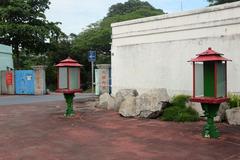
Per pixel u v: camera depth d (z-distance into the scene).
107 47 46.28
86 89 36.94
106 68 21.94
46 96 24.77
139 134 10.02
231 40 13.24
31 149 8.50
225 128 10.62
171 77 15.64
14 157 7.80
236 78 13.08
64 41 42.03
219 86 9.24
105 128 11.05
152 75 16.52
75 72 13.69
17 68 36.44
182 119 11.96
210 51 9.29
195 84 9.53
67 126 11.55
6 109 16.70
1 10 33.78
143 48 16.92
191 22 14.70
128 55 17.72
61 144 8.97
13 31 33.41
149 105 12.82
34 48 37.03
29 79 27.44
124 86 17.98
